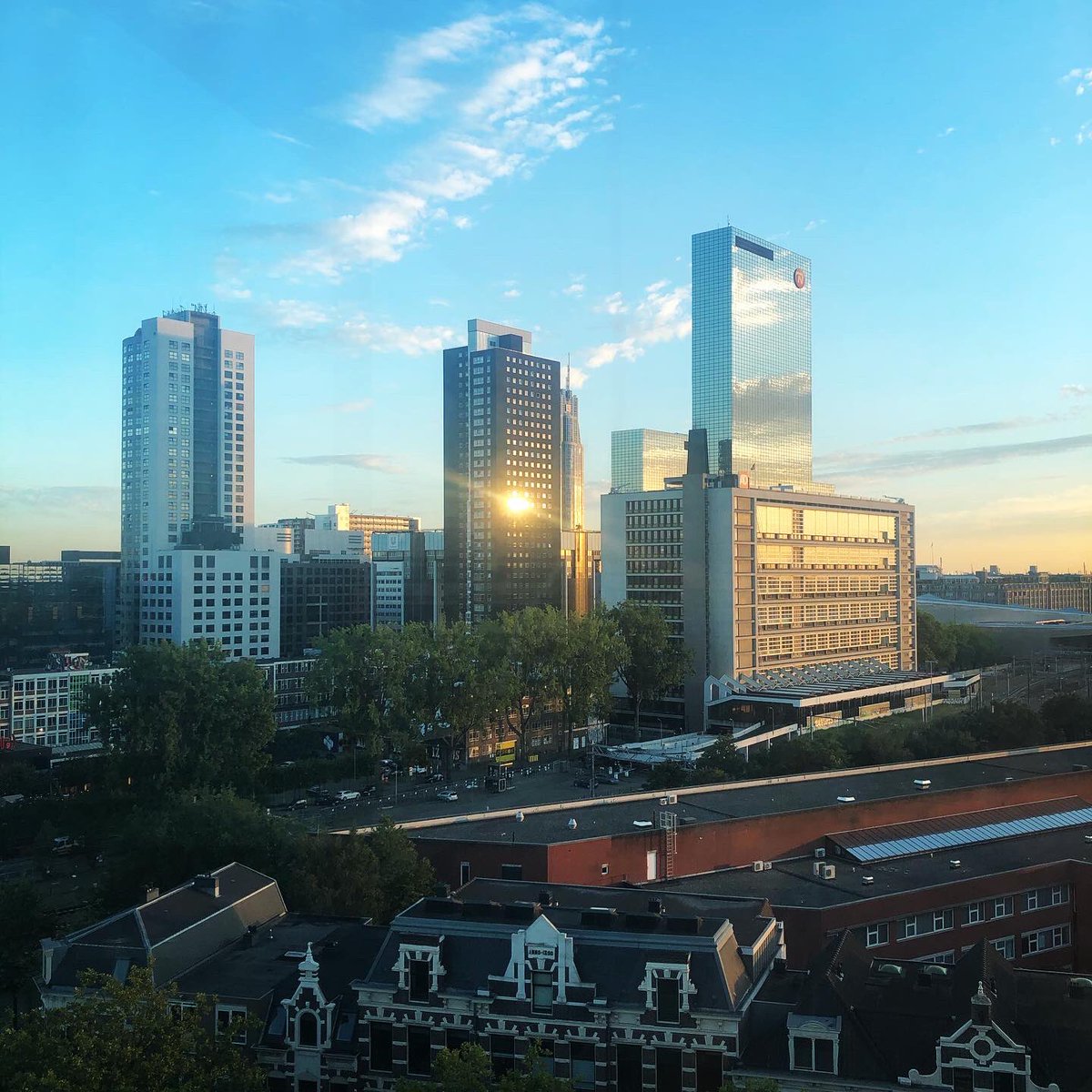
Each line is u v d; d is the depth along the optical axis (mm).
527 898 74062
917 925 89438
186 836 95500
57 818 153000
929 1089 52656
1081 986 58781
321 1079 60062
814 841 111562
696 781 151125
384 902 89938
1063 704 192000
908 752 164500
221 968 65688
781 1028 56312
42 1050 52031
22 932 89000
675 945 59031
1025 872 96000
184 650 165250
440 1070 51094
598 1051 57500
